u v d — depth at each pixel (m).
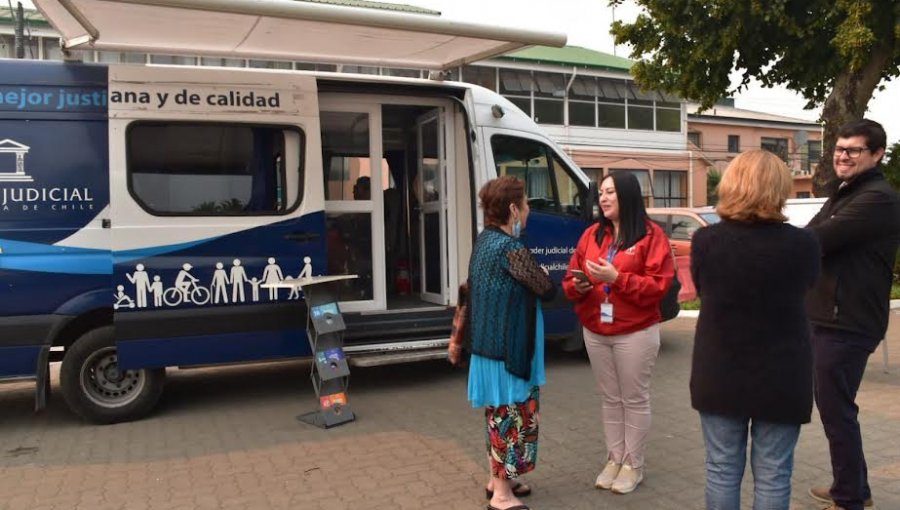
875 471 4.36
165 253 5.51
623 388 4.02
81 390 5.47
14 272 5.19
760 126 36.53
